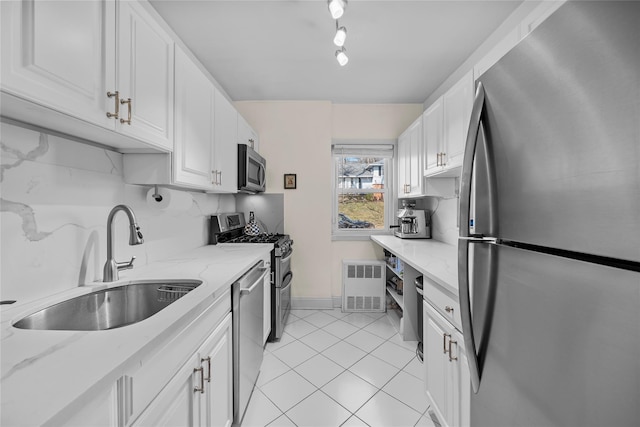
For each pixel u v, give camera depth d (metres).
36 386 0.52
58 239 1.09
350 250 3.40
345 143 3.38
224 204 2.95
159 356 0.78
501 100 0.74
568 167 0.55
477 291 0.85
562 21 0.57
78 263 1.17
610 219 0.48
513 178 0.70
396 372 2.01
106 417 0.59
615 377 0.47
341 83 2.80
